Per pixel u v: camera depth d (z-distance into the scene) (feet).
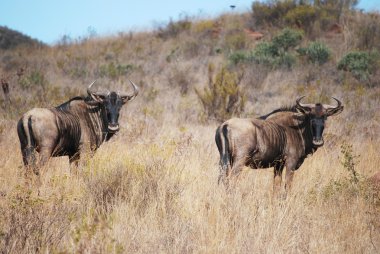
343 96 234.58
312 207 91.35
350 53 284.61
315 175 112.27
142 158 102.22
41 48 403.34
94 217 74.18
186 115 202.39
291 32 318.24
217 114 198.59
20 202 75.56
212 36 382.83
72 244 65.26
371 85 263.70
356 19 365.40
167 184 89.15
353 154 136.67
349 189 97.66
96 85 273.75
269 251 70.13
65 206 80.07
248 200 88.38
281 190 99.35
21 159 114.32
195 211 82.33
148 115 191.11
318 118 104.99
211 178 99.04
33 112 99.96
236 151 97.45
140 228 74.59
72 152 108.47
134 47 373.81
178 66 311.06
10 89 244.42
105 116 114.01
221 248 70.44
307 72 280.92
